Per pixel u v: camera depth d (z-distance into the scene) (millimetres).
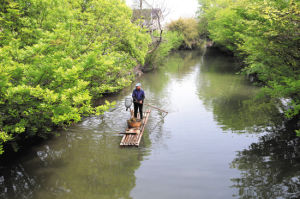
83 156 7129
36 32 7145
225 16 23203
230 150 7461
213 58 36438
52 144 7898
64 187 5605
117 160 6898
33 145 7797
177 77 20844
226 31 23172
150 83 18312
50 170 6355
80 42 8305
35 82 5738
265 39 7805
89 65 6250
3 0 7031
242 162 6707
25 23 7059
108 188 5559
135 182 5801
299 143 7699
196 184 5707
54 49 6617
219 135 8609
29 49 5672
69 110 5812
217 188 5539
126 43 12570
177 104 12703
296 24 6668
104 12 10555
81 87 5789
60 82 5855
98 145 7863
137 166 6566
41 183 5762
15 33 6680
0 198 5211
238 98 13562
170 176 6062
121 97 13914
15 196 5285
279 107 11484
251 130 8930
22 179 5934
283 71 8055
